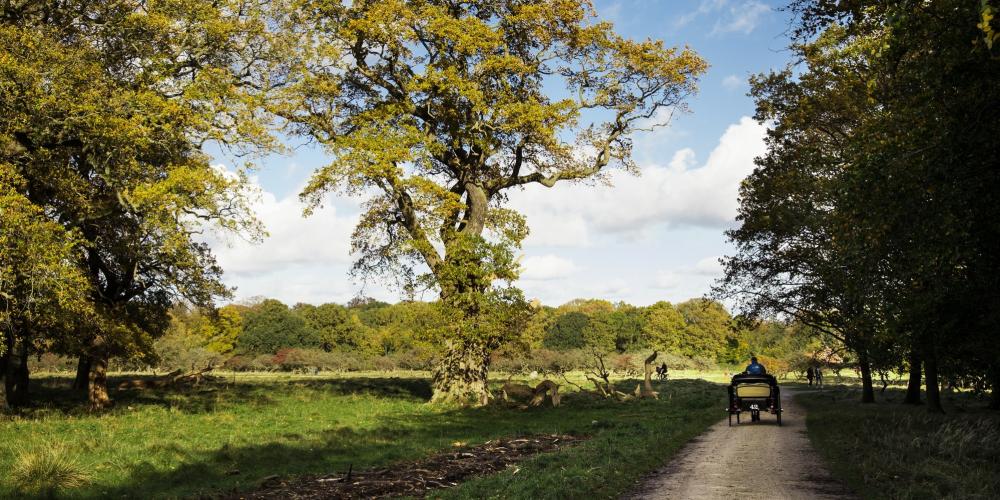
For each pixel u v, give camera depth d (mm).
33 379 47656
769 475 11055
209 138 26203
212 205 24141
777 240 31734
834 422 20219
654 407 30562
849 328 25297
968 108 11469
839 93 24422
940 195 11875
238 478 12945
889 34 13227
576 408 31219
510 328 31328
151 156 26609
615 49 34594
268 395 35875
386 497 10125
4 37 21219
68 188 23984
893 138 12828
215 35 26500
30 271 20172
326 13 33250
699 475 11172
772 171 30578
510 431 21219
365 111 33312
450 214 32125
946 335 15953
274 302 111375
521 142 34750
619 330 125812
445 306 30141
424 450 16312
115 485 12148
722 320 119188
